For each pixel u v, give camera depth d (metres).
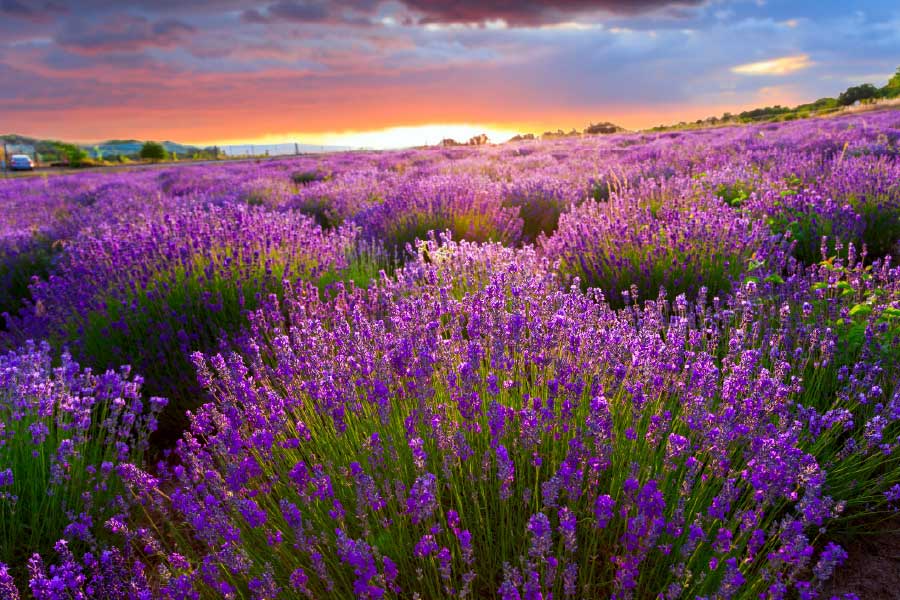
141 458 3.36
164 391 4.12
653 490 1.87
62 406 3.17
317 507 2.23
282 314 4.73
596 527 2.06
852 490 2.65
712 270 4.98
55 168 48.56
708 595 1.95
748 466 2.31
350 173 16.36
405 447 2.47
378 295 4.30
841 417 2.58
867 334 3.24
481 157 21.55
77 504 2.90
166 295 4.75
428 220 7.96
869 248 6.38
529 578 1.77
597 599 2.03
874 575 2.31
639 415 2.42
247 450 2.57
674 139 22.19
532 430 2.22
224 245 5.66
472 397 2.43
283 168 22.36
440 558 1.90
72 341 4.71
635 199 7.32
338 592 1.95
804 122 24.27
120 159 61.59
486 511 2.20
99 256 5.39
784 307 3.51
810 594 1.72
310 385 2.63
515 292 3.59
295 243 5.87
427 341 2.88
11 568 2.65
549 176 11.93
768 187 7.38
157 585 2.44
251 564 2.02
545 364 2.65
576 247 5.71
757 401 2.41
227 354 4.10
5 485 2.74
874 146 10.90
